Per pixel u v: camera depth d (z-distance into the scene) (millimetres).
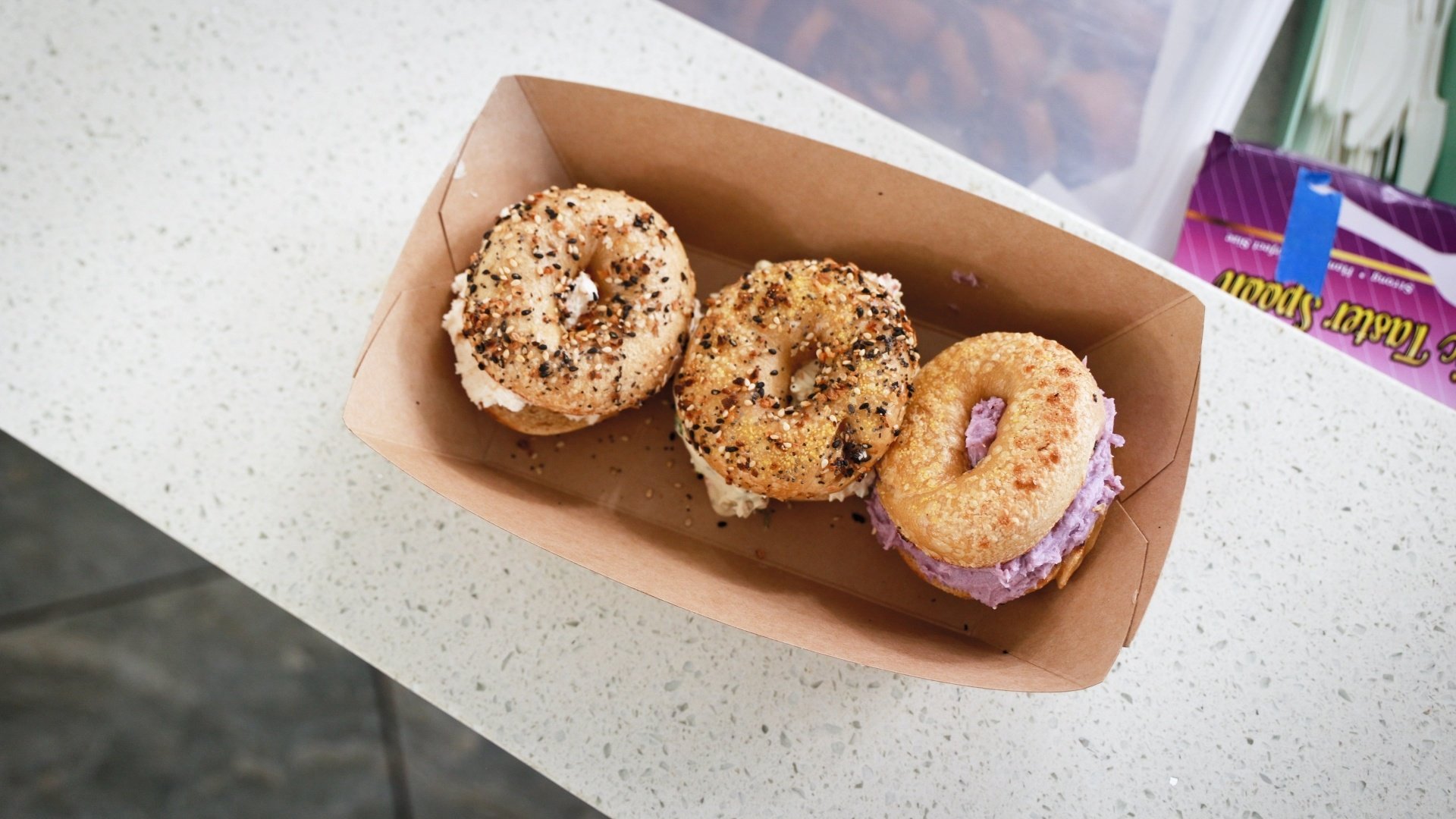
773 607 326
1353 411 373
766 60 396
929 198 342
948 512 322
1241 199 419
